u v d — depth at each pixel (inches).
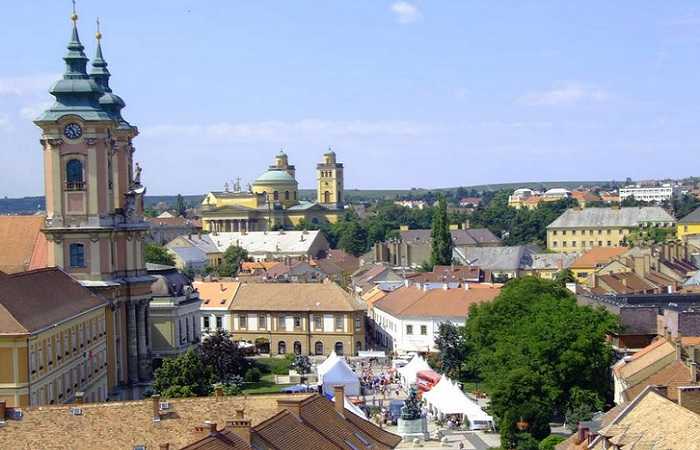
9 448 3540.8
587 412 5570.9
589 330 6008.9
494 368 6402.6
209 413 3762.3
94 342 6387.8
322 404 3951.8
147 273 7475.4
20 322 5068.9
